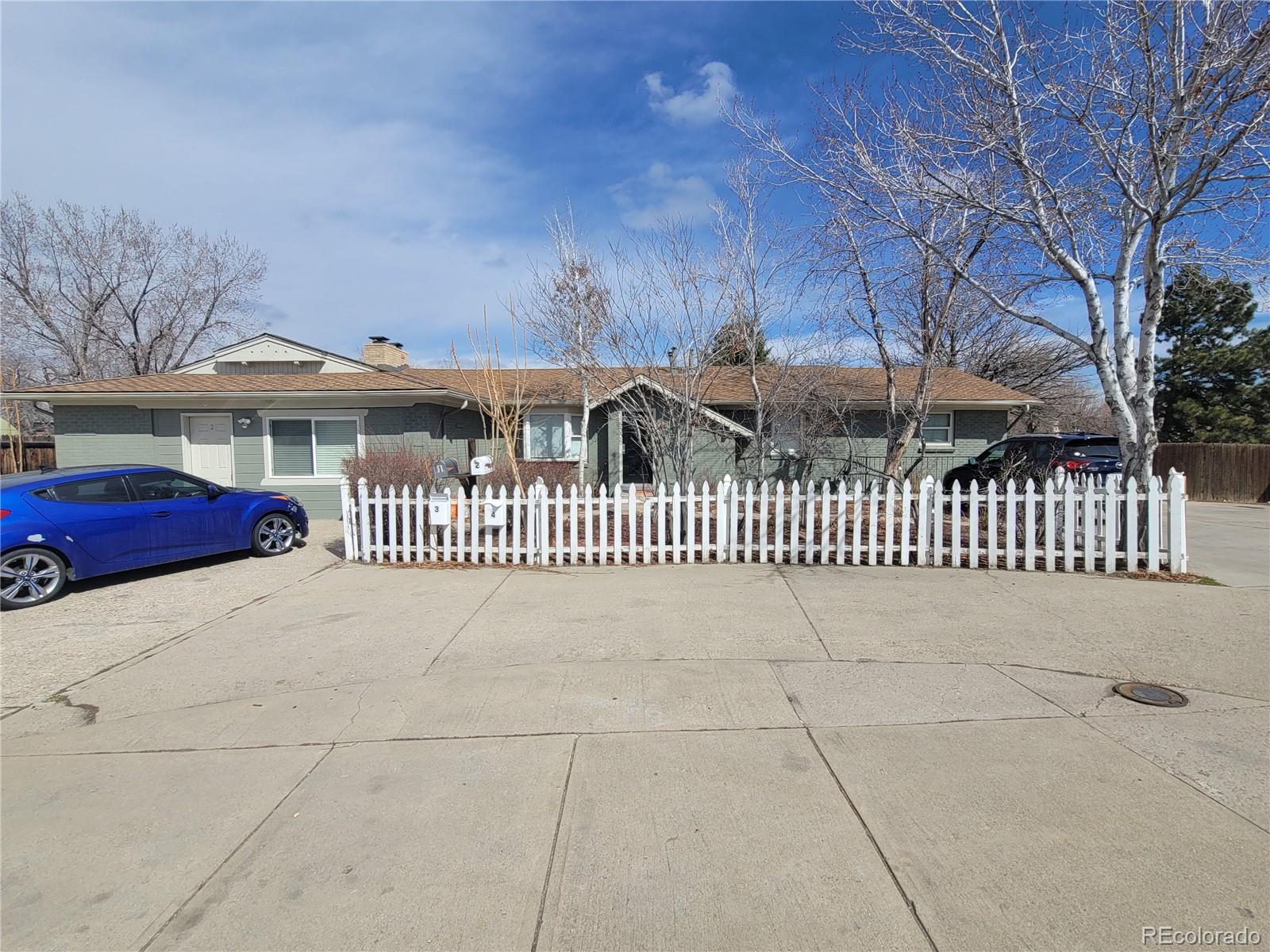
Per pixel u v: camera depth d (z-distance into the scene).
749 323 11.27
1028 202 8.33
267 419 14.09
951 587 7.11
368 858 2.80
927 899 2.49
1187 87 7.05
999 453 14.24
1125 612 6.16
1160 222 7.41
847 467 14.98
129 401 13.92
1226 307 23.09
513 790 3.29
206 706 4.36
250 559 9.30
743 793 3.22
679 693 4.41
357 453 13.02
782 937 2.33
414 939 2.35
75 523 7.27
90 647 5.57
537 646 5.41
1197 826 2.91
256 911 2.50
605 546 8.49
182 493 8.59
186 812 3.16
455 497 9.49
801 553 8.90
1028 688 4.44
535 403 16.20
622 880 2.63
